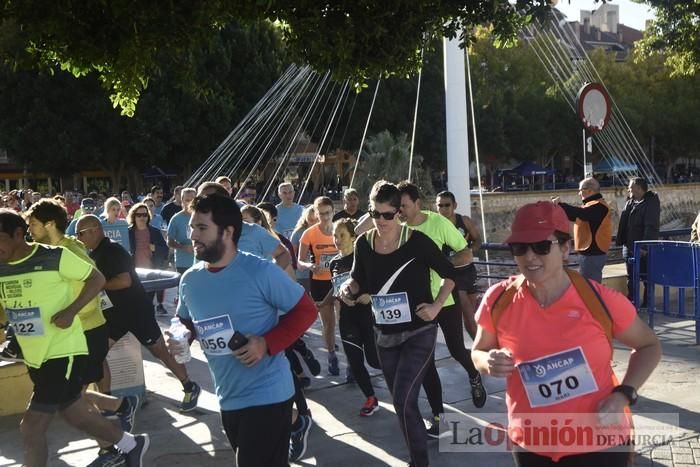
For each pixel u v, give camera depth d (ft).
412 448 15.23
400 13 19.67
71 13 17.34
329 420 20.44
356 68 20.26
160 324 35.65
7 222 14.49
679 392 21.48
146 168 134.31
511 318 9.74
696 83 174.70
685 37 46.01
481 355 10.00
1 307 16.17
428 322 15.90
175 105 127.13
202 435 19.60
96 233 19.30
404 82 142.92
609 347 9.48
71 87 123.75
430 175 152.76
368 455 17.71
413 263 15.67
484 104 153.79
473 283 24.62
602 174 180.24
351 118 142.10
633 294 32.22
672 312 31.63
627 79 171.32
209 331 11.61
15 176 163.12
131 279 19.40
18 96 124.16
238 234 11.70
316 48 19.36
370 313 20.30
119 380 21.59
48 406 14.82
